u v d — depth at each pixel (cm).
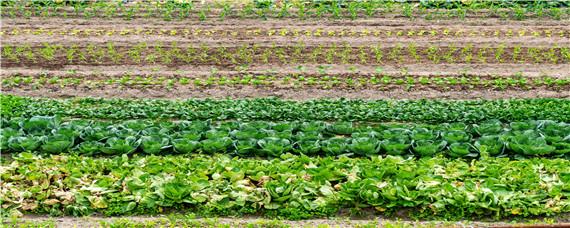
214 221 1270
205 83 2128
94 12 2716
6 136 1655
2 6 2766
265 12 2722
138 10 2762
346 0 2798
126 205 1324
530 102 1931
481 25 2608
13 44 2433
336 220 1292
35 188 1360
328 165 1431
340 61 2309
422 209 1309
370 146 1571
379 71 2211
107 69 2255
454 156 1567
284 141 1605
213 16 2700
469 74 2188
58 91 2075
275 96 2044
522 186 1355
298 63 2297
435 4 2758
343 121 1811
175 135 1650
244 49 2388
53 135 1634
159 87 2109
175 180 1370
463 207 1301
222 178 1398
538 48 2400
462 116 1819
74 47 2420
